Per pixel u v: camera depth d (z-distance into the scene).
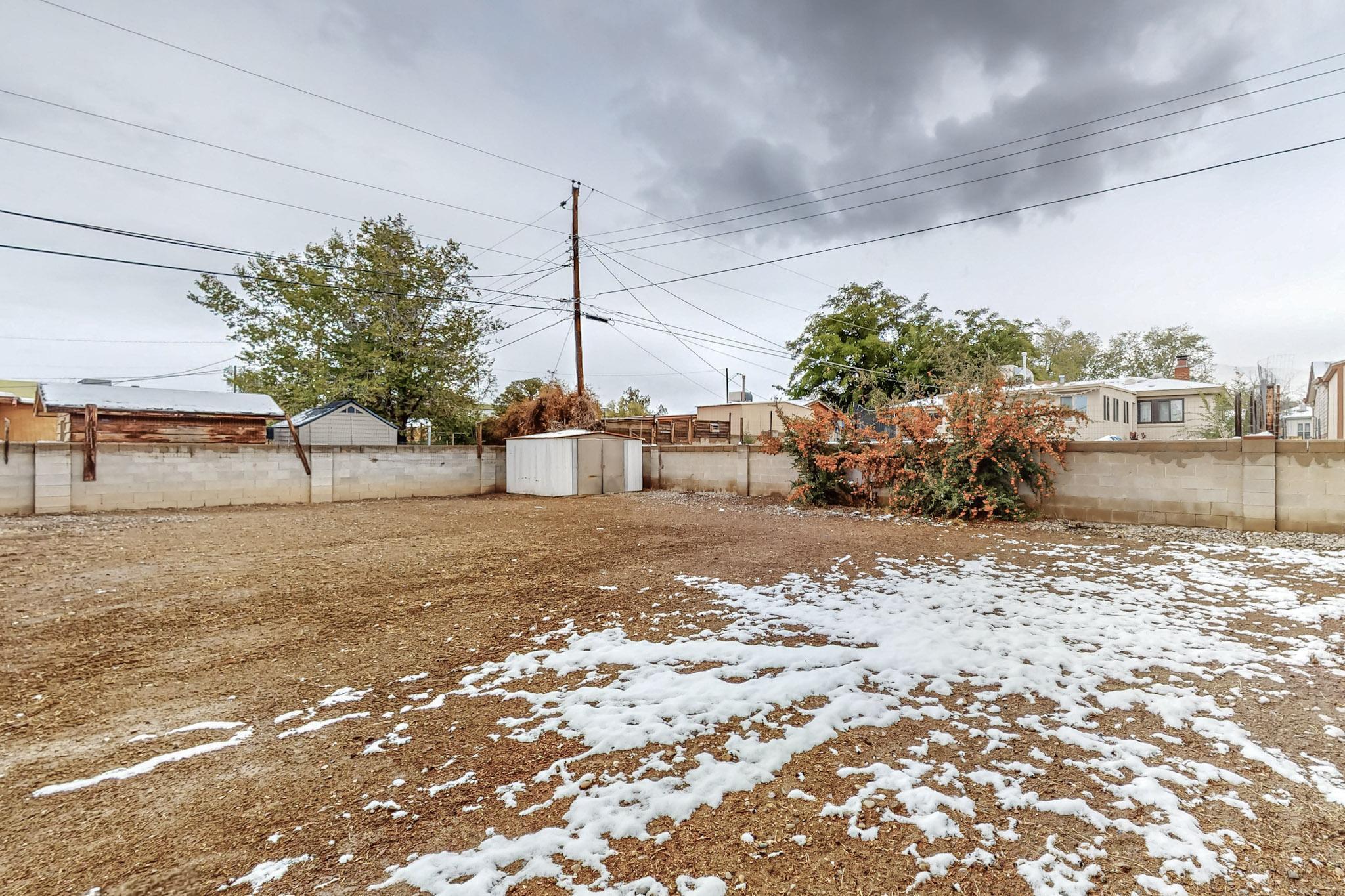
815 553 6.39
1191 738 2.34
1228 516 7.32
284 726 2.65
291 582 5.20
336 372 16.62
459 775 2.22
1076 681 2.92
